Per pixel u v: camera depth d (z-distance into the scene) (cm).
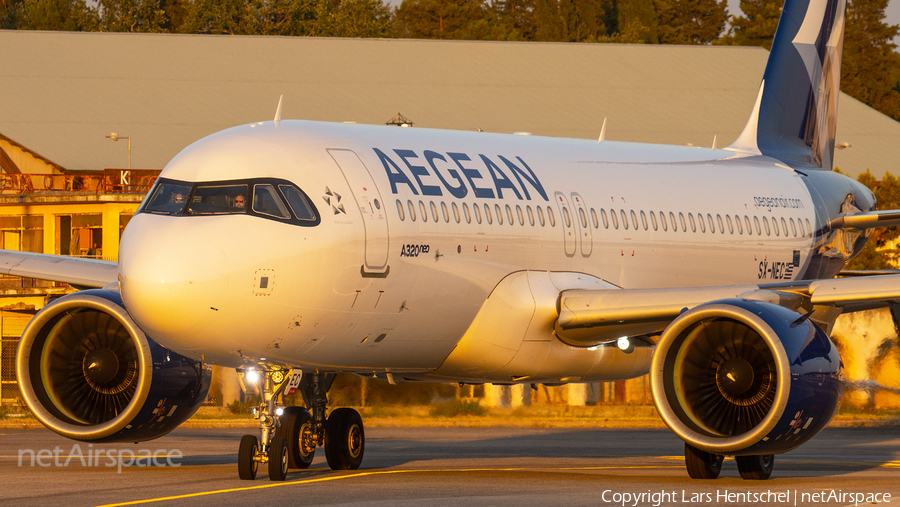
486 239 6512
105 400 6397
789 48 9681
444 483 5578
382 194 6053
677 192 8044
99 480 5706
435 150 6656
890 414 12344
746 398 5784
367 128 6531
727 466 7050
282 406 5994
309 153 5938
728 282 8306
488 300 6556
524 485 5494
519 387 12600
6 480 5719
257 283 5400
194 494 5053
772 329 5581
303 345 5747
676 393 5812
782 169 9225
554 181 7194
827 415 5716
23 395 6278
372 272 5891
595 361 7031
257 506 4625
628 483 5694
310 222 5656
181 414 6438
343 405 12200
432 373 6769
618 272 7412
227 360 5669
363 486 5409
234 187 5597
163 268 5216
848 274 9656
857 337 12700
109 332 6425
